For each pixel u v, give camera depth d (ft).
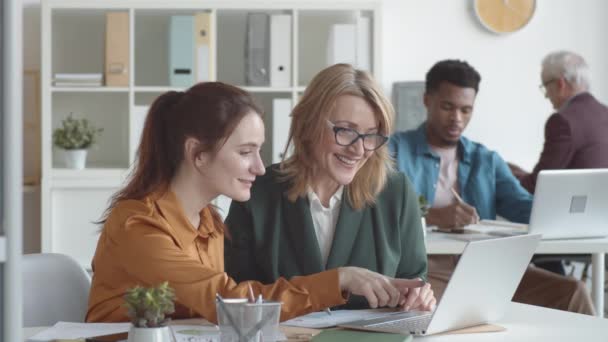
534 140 17.28
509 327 5.75
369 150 6.75
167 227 5.61
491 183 12.52
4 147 3.75
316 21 16.87
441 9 17.06
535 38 17.24
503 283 5.72
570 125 13.62
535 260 12.76
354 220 6.89
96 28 16.52
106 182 15.30
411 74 17.06
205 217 6.02
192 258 5.55
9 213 3.76
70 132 15.37
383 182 6.95
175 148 5.67
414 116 16.70
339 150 6.69
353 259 6.83
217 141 5.53
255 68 15.71
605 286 16.22
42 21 15.29
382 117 6.73
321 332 5.32
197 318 5.81
